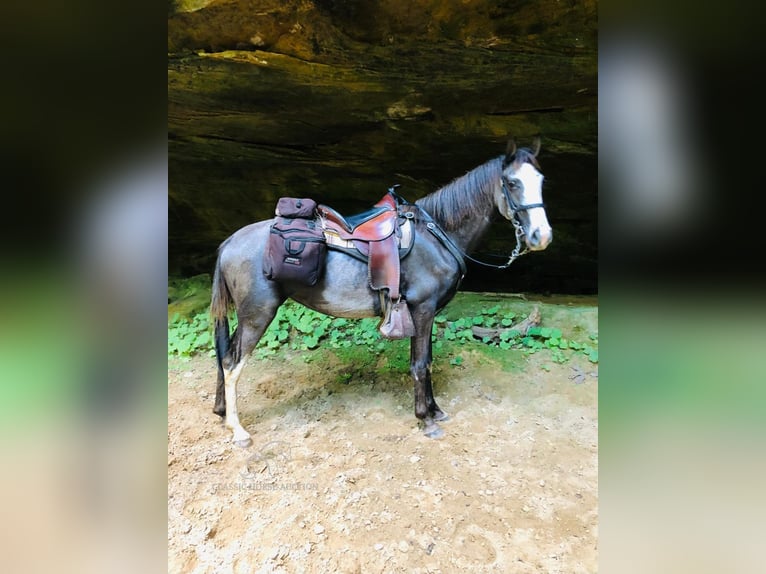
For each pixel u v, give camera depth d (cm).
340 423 290
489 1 262
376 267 253
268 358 372
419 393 275
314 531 205
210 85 322
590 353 357
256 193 487
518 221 255
